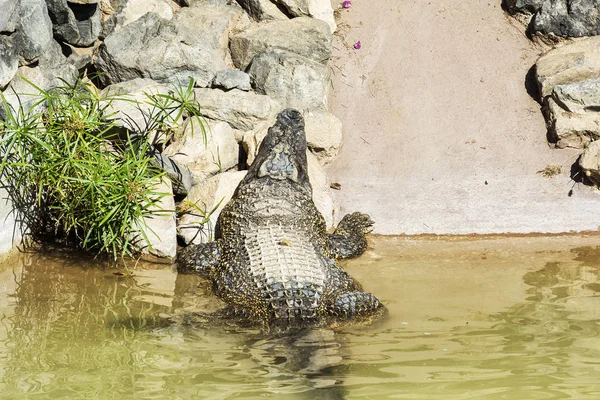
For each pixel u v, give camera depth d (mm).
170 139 11109
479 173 11344
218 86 11539
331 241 10227
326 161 11602
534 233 10594
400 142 11742
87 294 9047
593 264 9805
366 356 7418
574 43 12336
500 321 8250
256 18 12719
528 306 8648
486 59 12625
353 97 12219
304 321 8414
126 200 9336
